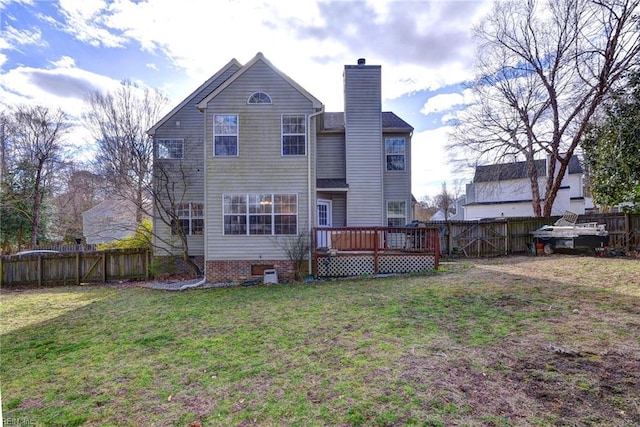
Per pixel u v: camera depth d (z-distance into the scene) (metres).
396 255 10.48
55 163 22.72
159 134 13.45
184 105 13.55
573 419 2.62
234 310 6.73
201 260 13.22
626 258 10.65
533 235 14.11
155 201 12.92
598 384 3.10
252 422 2.82
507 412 2.74
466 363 3.66
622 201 11.38
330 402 3.04
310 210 10.62
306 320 5.69
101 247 14.22
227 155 10.61
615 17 13.53
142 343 4.99
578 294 6.35
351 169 13.40
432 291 7.35
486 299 6.37
